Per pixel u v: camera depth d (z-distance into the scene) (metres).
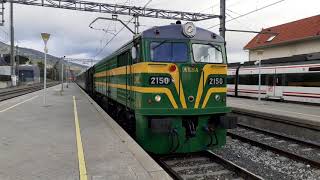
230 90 32.84
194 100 8.81
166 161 8.79
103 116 12.95
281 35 40.31
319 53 22.58
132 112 10.15
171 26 9.04
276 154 9.95
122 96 11.59
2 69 64.69
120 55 11.96
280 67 25.59
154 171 5.94
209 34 9.32
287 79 24.80
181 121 8.68
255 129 14.36
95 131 9.67
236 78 31.75
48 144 7.96
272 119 15.48
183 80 8.73
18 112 14.37
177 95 8.69
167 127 8.26
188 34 8.93
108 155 6.97
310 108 20.06
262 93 27.80
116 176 5.66
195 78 8.85
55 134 9.21
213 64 9.07
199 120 8.91
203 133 8.95
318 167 8.55
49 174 5.75
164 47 8.79
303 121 13.71
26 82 75.88
